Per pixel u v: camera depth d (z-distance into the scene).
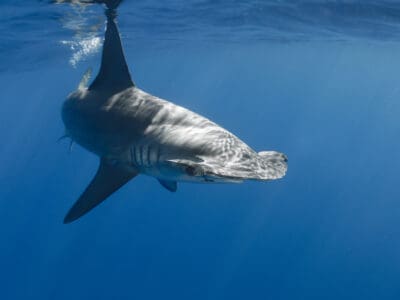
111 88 6.68
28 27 15.41
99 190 5.61
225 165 3.99
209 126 5.04
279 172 3.99
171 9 15.50
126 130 5.80
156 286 40.75
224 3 15.34
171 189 6.59
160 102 5.91
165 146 5.03
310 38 24.84
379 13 16.41
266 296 37.66
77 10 13.12
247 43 27.67
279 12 16.98
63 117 7.51
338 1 15.22
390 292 37.44
